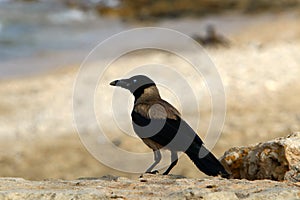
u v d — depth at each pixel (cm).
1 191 713
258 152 869
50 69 3472
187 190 715
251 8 5806
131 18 5509
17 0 5812
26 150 2030
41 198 697
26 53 4022
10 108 2556
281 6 5881
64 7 5700
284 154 831
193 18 5491
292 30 4519
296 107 2375
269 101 2467
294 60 3238
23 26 4925
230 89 2617
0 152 2008
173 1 5872
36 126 2312
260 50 3588
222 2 5956
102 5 5741
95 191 717
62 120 2381
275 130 2061
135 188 766
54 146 2069
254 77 2825
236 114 2278
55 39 4519
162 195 717
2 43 4325
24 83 3075
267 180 788
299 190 712
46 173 1809
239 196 705
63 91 2827
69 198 698
